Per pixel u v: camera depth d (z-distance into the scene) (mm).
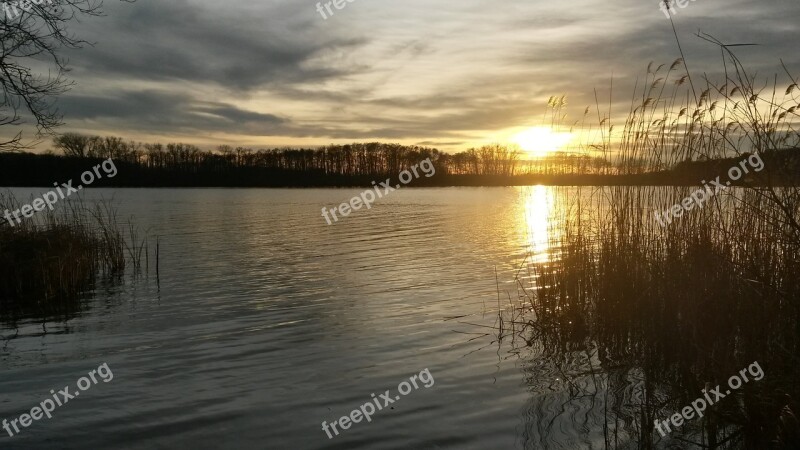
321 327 8570
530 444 4660
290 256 16828
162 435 4977
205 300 10820
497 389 5910
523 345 7441
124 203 48250
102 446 4785
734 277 5918
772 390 4715
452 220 30156
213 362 7008
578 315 7832
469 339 7750
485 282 12016
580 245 8328
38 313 10070
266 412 5418
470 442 4727
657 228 7477
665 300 6480
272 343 7777
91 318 9586
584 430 4898
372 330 8328
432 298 10469
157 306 10398
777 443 4332
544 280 8719
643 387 5898
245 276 13445
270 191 76688
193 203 49562
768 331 5480
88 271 12953
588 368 6527
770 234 5867
